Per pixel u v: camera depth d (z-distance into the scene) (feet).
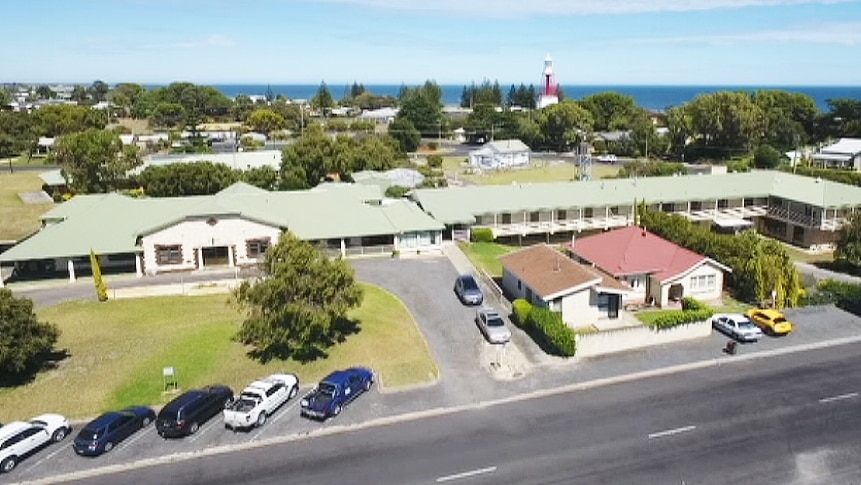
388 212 217.97
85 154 291.79
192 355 132.05
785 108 504.84
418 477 92.99
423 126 627.05
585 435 104.22
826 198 229.04
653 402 115.55
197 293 167.32
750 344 141.69
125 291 166.20
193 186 280.51
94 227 191.93
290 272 127.75
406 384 123.24
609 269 170.81
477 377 126.00
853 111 488.02
